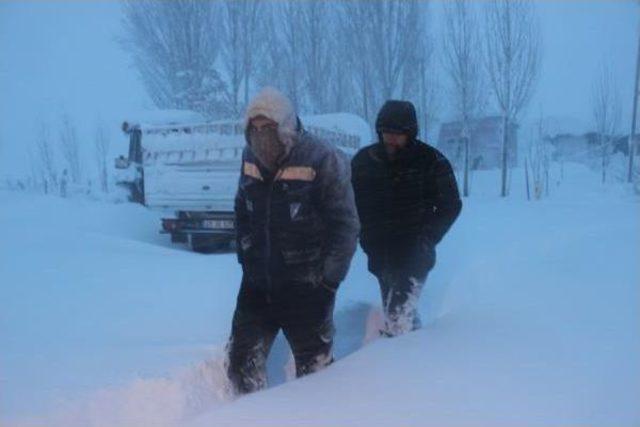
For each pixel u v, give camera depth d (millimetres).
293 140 2600
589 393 2275
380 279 3604
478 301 3816
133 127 12180
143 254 6539
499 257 5359
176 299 4254
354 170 3484
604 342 2863
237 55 18469
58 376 2619
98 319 3691
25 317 3738
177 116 12375
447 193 3395
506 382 2408
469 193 13258
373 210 3482
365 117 17031
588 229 6887
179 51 18578
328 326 2848
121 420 2395
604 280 4277
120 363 2773
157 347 3021
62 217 10508
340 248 2715
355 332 3898
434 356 2746
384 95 16938
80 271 5426
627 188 12359
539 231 6914
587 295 3838
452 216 3412
